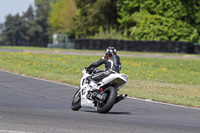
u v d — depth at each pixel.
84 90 34.50
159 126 27.59
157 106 42.75
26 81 59.47
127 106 41.44
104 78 32.91
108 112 35.41
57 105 39.34
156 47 153.88
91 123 27.20
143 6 189.75
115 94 32.16
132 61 111.06
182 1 180.75
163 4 182.00
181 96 57.09
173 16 180.88
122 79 32.50
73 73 79.19
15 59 93.88
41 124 25.80
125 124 27.61
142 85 67.25
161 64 108.38
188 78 84.56
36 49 145.75
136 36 189.50
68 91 51.59
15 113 30.94
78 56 115.94
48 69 81.56
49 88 53.34
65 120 28.12
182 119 33.06
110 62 33.25
